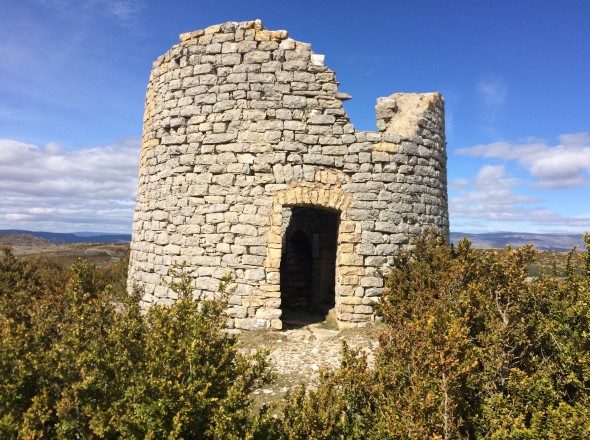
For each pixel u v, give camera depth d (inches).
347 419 206.5
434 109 511.2
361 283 450.3
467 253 379.9
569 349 234.8
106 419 165.2
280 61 461.7
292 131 455.2
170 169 486.3
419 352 212.7
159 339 190.2
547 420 197.0
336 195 456.1
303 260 677.3
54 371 180.2
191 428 175.0
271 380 210.2
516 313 246.4
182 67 487.2
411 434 182.9
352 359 233.8
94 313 226.8
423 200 485.7
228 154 458.0
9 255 633.0
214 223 455.5
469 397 213.9
